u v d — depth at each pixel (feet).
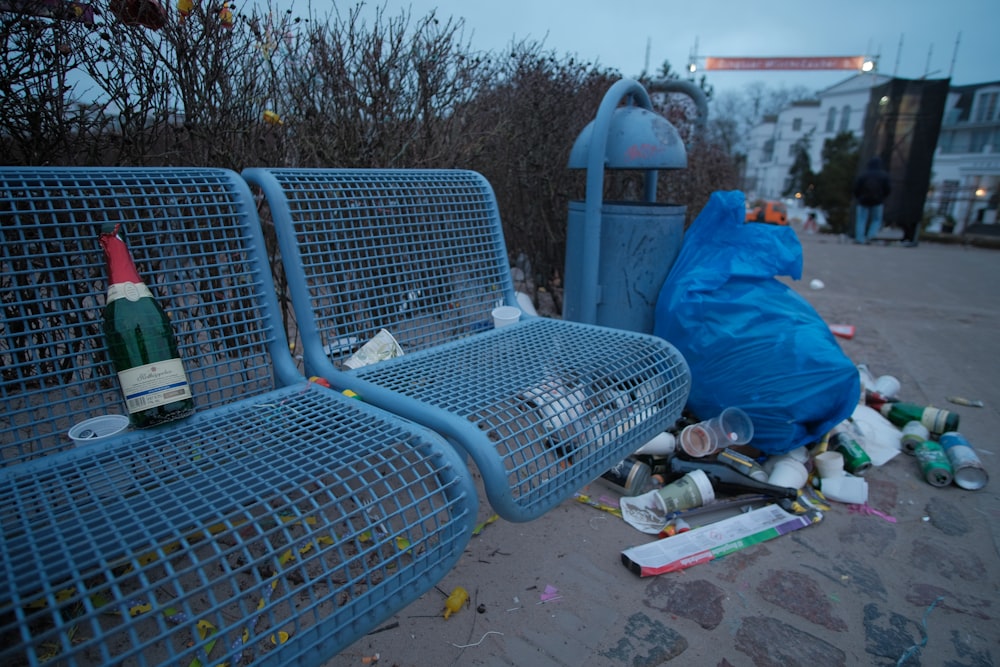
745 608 5.50
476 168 12.87
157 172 4.62
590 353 5.50
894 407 9.64
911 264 31.17
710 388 8.09
